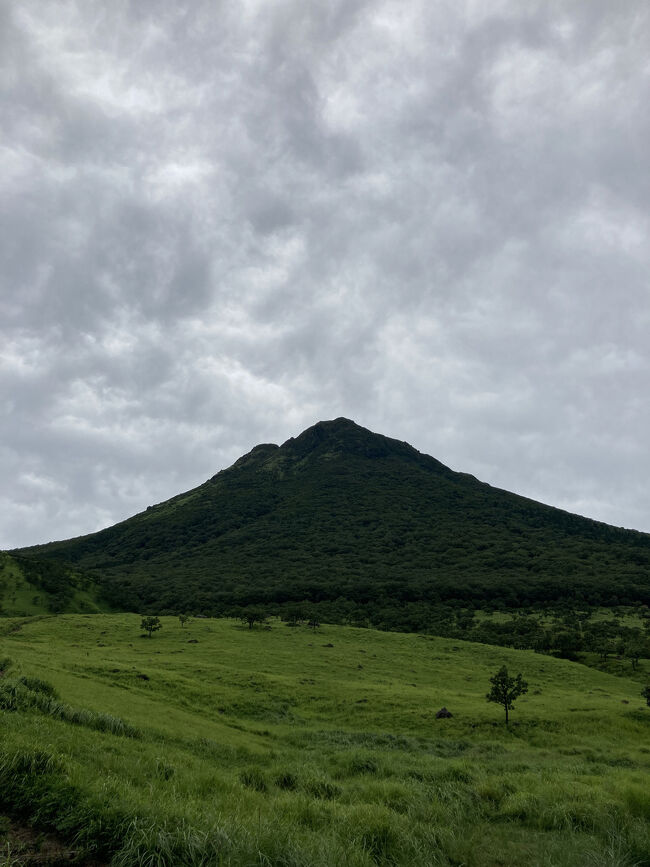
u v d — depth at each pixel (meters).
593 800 15.28
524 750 42.78
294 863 8.43
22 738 12.54
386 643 108.00
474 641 124.50
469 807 15.25
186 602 164.75
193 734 29.84
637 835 11.51
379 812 12.23
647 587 175.50
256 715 50.81
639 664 101.88
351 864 8.88
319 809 12.88
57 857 7.87
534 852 11.54
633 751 44.59
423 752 39.09
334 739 41.56
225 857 8.14
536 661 96.94
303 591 176.62
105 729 20.61
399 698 60.00
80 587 165.75
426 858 10.17
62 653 65.69
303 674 75.56
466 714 53.97
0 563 165.62
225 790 13.91
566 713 56.16
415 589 176.12
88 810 8.90
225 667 71.12
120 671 55.91
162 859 7.95
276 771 19.75
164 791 11.88
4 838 8.16
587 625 135.25
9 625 111.25
